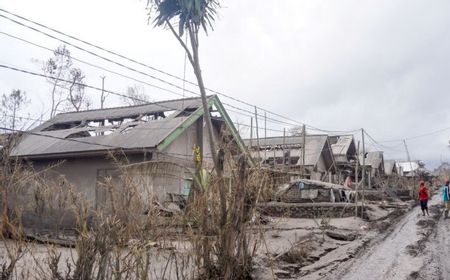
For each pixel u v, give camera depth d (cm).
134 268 674
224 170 873
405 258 1177
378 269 1044
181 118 1862
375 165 5066
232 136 1056
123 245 652
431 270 1017
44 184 1016
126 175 710
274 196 1051
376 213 2350
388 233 1719
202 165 930
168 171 1048
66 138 1883
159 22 869
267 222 1301
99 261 633
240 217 839
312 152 3403
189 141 1930
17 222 756
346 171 4344
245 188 848
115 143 1739
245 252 865
